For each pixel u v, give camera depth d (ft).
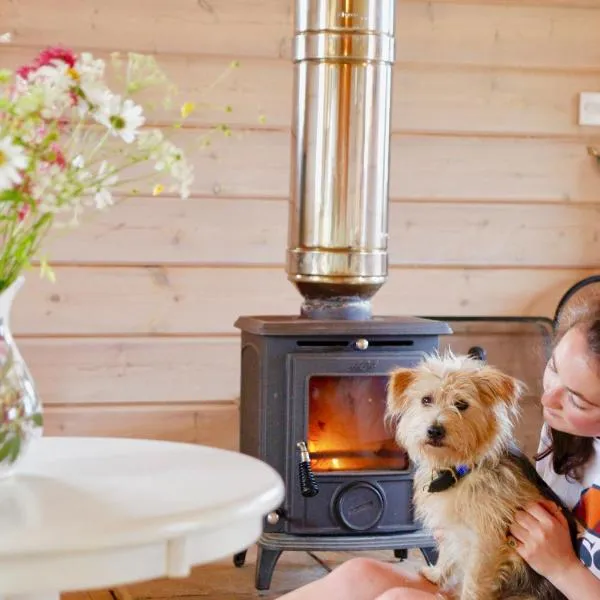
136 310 11.86
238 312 12.05
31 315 11.67
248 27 11.85
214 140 11.89
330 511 10.09
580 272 12.63
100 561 4.36
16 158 4.90
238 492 5.04
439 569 6.91
